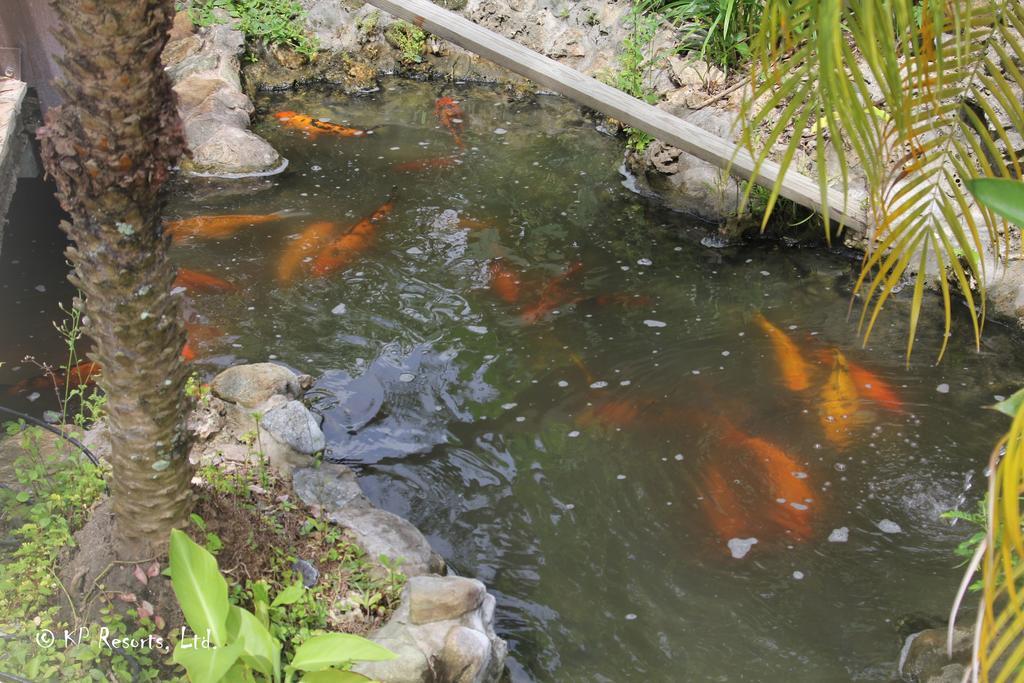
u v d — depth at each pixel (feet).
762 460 13.29
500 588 11.32
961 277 6.51
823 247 19.34
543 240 19.40
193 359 15.12
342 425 13.89
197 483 11.00
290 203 20.67
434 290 17.44
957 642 10.12
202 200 20.68
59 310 16.17
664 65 23.80
